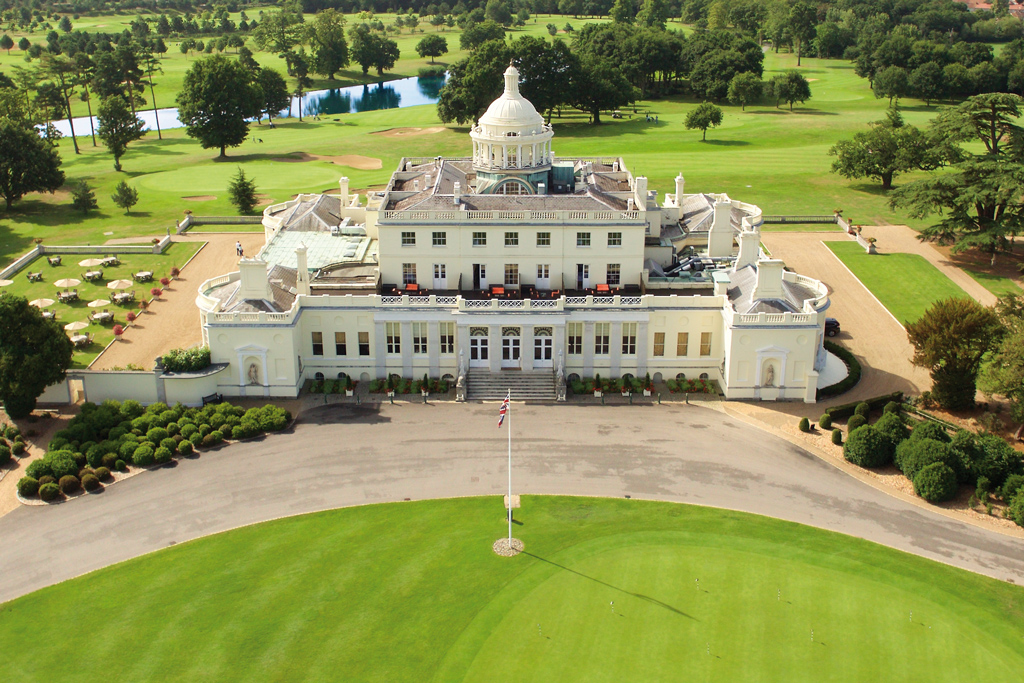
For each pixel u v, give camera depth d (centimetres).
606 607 6962
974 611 6962
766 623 6800
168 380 10162
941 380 10056
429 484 8744
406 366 10944
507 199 11125
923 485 8419
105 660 6450
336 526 8050
